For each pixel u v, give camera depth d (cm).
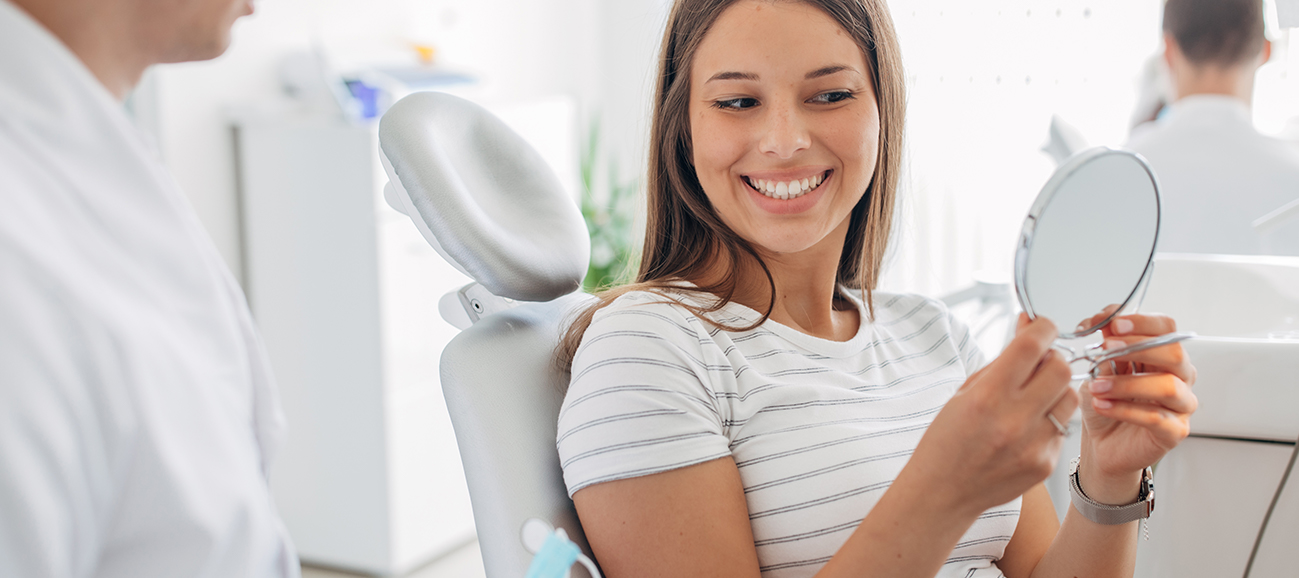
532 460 82
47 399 43
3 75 47
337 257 219
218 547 52
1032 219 62
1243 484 103
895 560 64
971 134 220
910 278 228
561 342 90
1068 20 207
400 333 222
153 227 53
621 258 270
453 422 85
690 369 80
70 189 49
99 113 51
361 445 224
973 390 60
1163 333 70
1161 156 151
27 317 43
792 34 85
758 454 82
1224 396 102
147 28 53
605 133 343
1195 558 106
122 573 50
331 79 229
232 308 60
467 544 250
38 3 50
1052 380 59
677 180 95
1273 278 128
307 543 235
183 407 51
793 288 95
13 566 43
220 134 226
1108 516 83
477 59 305
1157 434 71
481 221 83
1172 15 149
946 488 62
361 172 212
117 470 48
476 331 88
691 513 74
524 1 321
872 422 86
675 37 94
